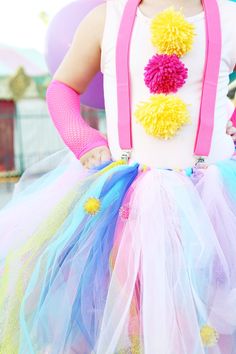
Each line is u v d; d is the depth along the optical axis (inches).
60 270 38.7
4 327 38.9
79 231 40.2
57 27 57.5
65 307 37.7
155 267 35.4
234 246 38.5
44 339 37.3
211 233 37.8
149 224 37.5
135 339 35.4
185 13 46.3
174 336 33.8
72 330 37.7
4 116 369.4
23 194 50.0
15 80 369.1
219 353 36.1
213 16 46.1
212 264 36.9
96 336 36.6
